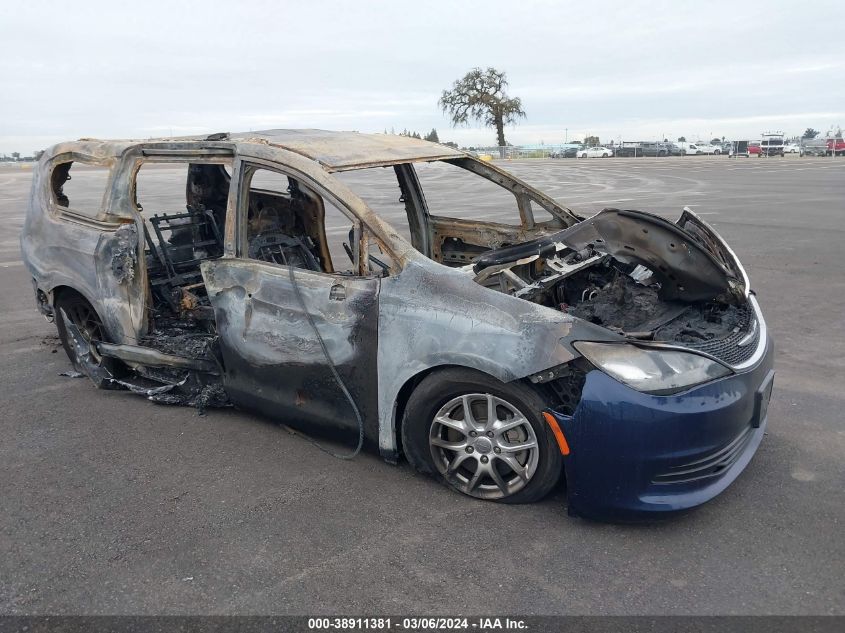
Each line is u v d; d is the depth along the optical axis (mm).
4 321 6719
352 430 3543
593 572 2727
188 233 5090
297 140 3994
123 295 4406
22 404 4582
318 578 2719
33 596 2637
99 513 3221
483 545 2914
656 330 3451
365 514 3168
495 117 57500
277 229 4941
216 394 4230
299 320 3547
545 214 4867
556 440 2922
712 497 2930
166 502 3309
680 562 2783
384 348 3273
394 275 3264
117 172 4430
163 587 2680
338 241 7035
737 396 2918
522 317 2947
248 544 2951
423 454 3338
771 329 5996
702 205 15812
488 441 3141
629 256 3887
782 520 3078
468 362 3016
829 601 2539
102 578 2738
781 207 15242
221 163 3949
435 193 16906
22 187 27984
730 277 3688
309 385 3625
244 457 3768
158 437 4047
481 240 5090
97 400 4648
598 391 2789
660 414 2746
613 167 39000
